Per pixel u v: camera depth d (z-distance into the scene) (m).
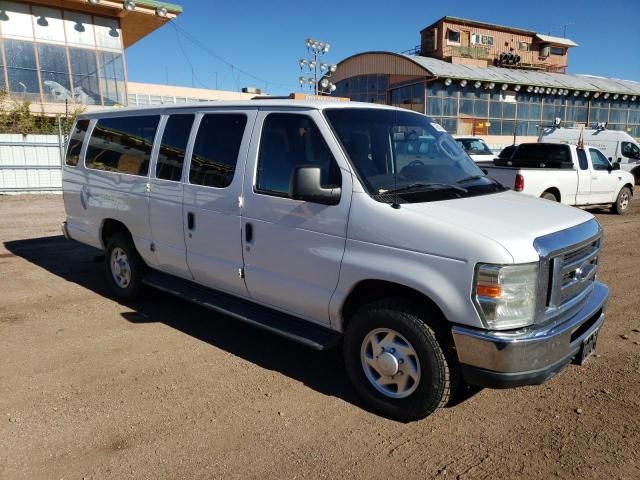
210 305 4.54
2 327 5.10
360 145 3.81
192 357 4.48
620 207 13.92
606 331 5.15
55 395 3.80
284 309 4.14
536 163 13.01
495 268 3.00
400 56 37.75
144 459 3.08
